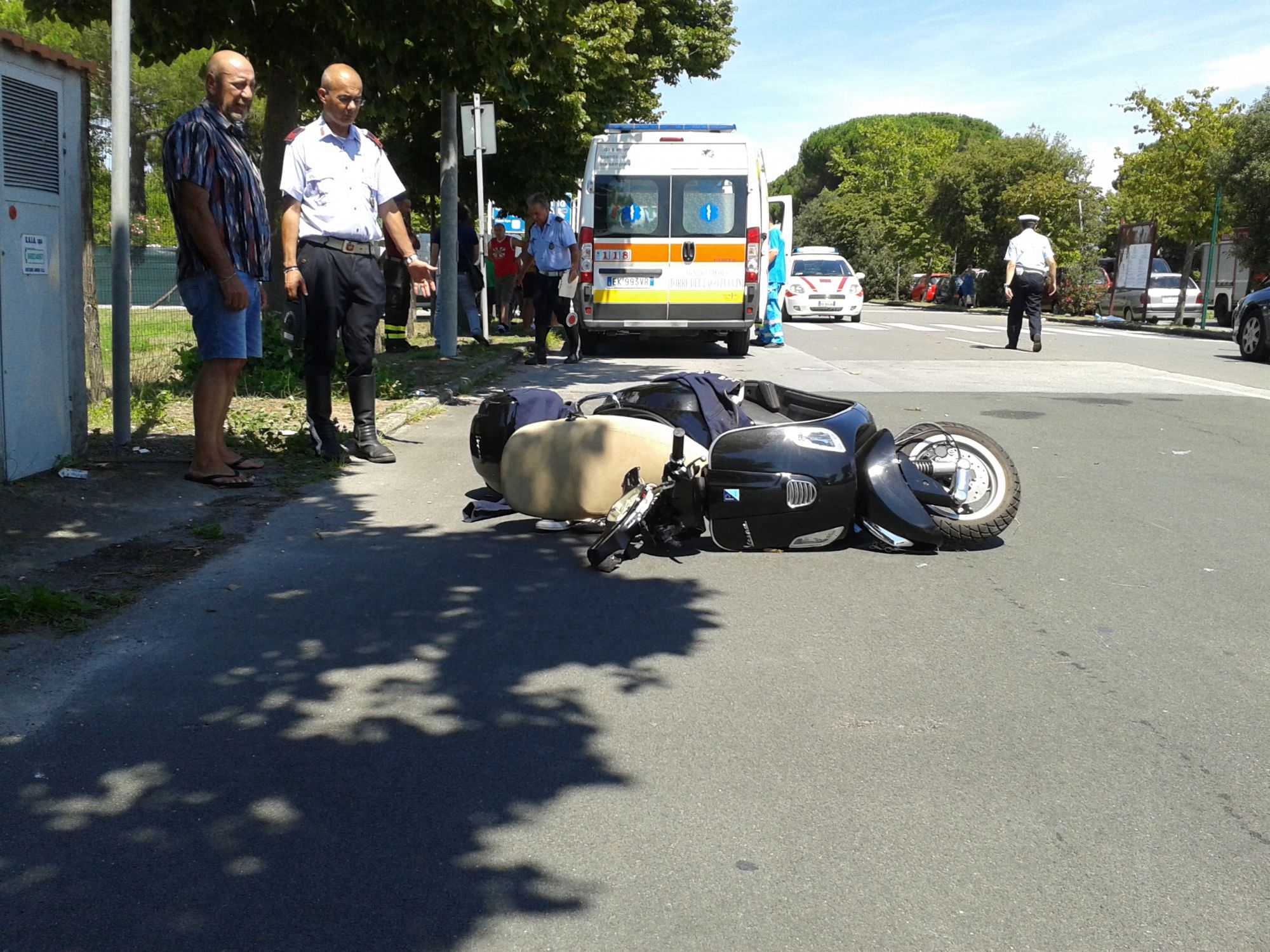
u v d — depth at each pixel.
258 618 5.01
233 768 3.63
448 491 7.51
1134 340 23.59
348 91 7.82
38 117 6.91
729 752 3.80
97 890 2.96
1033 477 8.32
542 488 6.41
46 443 7.18
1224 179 32.09
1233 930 2.86
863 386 13.46
